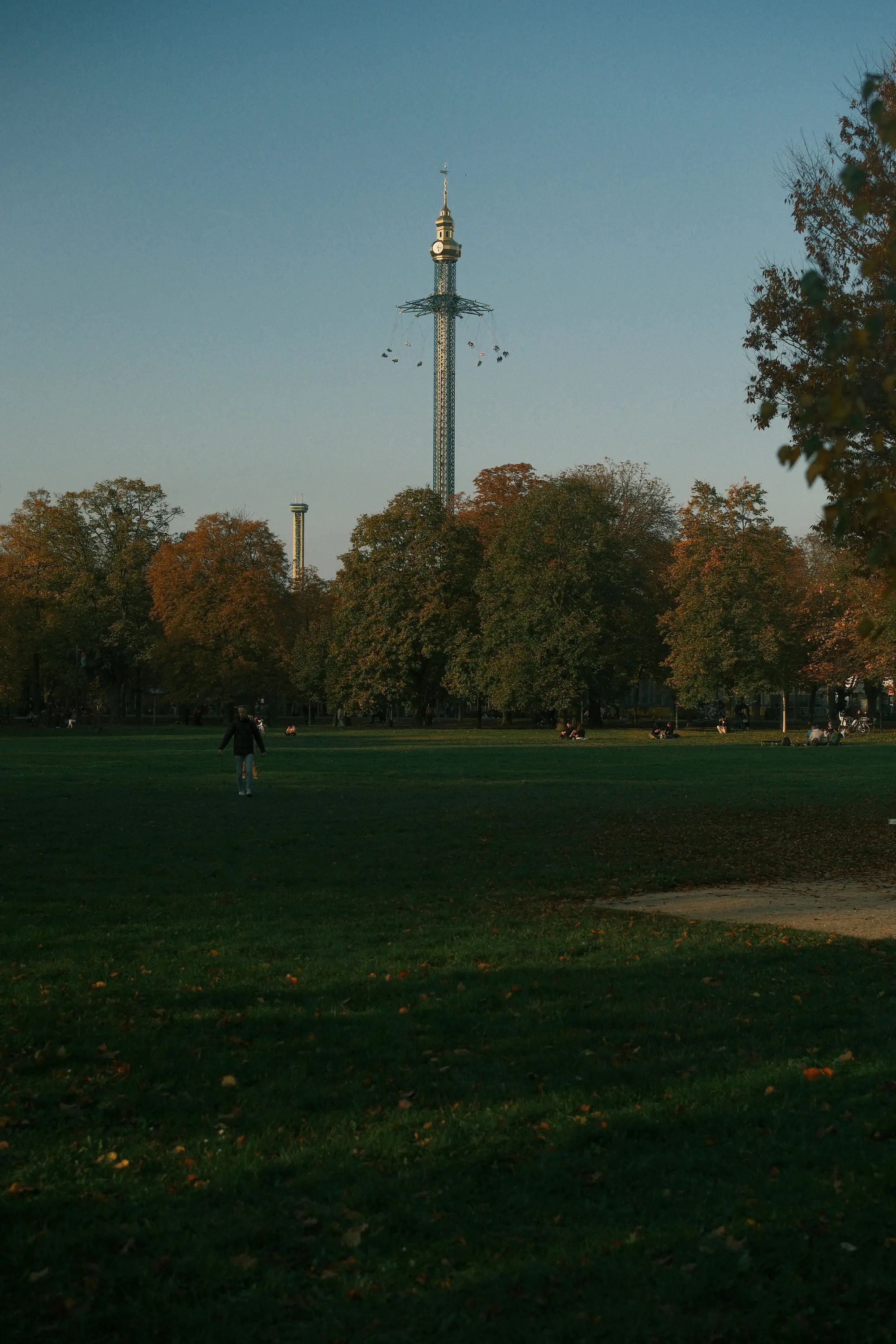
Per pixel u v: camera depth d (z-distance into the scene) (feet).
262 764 131.64
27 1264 15.98
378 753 158.10
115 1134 20.45
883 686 260.83
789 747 180.65
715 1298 14.93
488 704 284.00
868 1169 18.31
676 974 32.17
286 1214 17.35
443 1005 28.60
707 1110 21.04
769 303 51.88
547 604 224.33
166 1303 14.97
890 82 46.39
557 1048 25.09
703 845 61.31
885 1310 14.47
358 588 259.39
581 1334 14.19
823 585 226.58
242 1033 26.48
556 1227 16.74
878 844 61.77
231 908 42.34
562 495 231.91
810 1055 24.36
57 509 287.07
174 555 275.18
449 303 483.51
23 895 44.68
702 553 227.61
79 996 29.53
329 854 57.16
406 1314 14.62
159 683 327.88
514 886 48.06
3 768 121.80
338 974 31.89
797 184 52.95
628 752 161.27
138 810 79.00
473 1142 19.75
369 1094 22.25
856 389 14.75
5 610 236.43
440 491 474.90
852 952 34.99
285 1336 14.25
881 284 19.30
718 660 222.89
